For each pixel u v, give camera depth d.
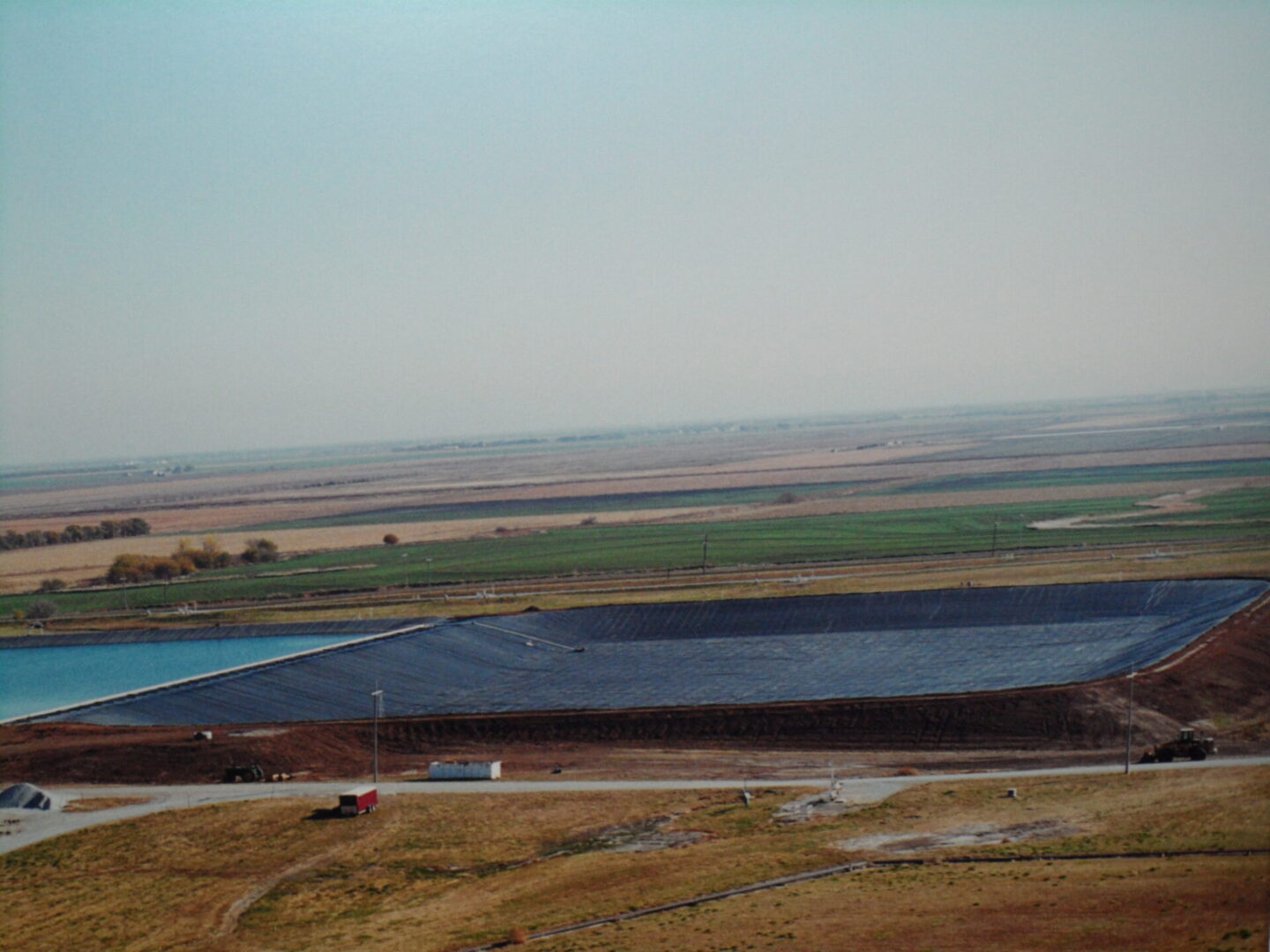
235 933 67.50
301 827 84.75
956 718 107.56
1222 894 61.19
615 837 80.62
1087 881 65.06
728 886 69.81
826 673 127.69
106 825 85.81
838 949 58.41
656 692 124.25
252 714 120.25
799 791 88.81
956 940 58.34
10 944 66.75
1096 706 107.56
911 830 77.38
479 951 63.09
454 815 86.44
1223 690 112.31
